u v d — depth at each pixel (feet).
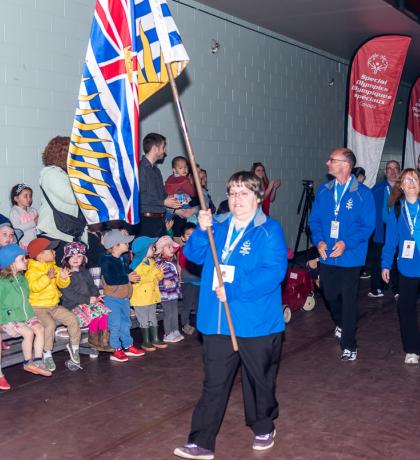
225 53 35.96
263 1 33.40
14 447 14.94
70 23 26.32
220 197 36.11
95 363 21.43
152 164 24.43
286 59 42.34
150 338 23.17
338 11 35.76
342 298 21.79
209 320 13.70
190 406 17.53
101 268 21.49
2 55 23.62
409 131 50.31
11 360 19.03
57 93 25.86
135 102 18.47
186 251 14.43
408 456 14.43
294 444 15.07
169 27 15.10
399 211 20.83
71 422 16.40
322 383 19.52
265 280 13.33
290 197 43.83
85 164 18.79
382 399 18.11
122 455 14.49
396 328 26.37
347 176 21.48
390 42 34.53
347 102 34.83
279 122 41.91
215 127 35.47
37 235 21.75
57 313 20.20
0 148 23.76
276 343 14.08
